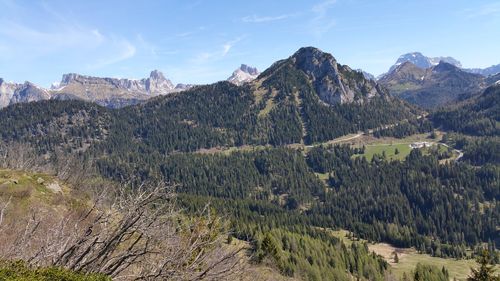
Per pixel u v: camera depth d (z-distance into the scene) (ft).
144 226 28.89
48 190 85.30
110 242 28.32
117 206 30.30
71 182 120.16
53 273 24.53
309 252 310.65
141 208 28.68
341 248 390.01
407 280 311.68
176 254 29.27
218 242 33.27
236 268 33.65
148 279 28.96
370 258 359.25
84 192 87.04
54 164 224.33
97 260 28.66
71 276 24.89
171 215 29.89
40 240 31.27
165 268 29.30
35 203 68.69
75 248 28.27
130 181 30.81
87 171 157.99
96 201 30.91
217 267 31.86
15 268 24.32
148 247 31.32
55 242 28.63
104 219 30.40
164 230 30.01
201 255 31.30
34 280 23.21
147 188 29.86
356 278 318.45
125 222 28.50
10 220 41.78
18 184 79.92
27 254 29.43
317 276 245.86
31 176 90.27
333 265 315.78
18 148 216.13
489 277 140.77
